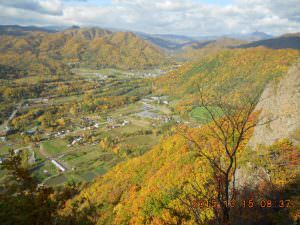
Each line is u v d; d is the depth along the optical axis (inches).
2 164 478.9
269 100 1062.4
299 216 474.3
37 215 447.5
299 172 619.2
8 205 430.9
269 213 503.2
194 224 693.3
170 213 856.9
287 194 562.6
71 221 524.7
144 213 1026.1
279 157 705.6
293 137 751.1
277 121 868.0
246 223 454.6
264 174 667.4
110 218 1311.5
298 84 964.6
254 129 979.9
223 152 547.2
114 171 2146.9
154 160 1847.9
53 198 510.9
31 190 475.8
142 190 1364.4
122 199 1502.2
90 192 1861.5
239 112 393.1
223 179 379.2
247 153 808.3
